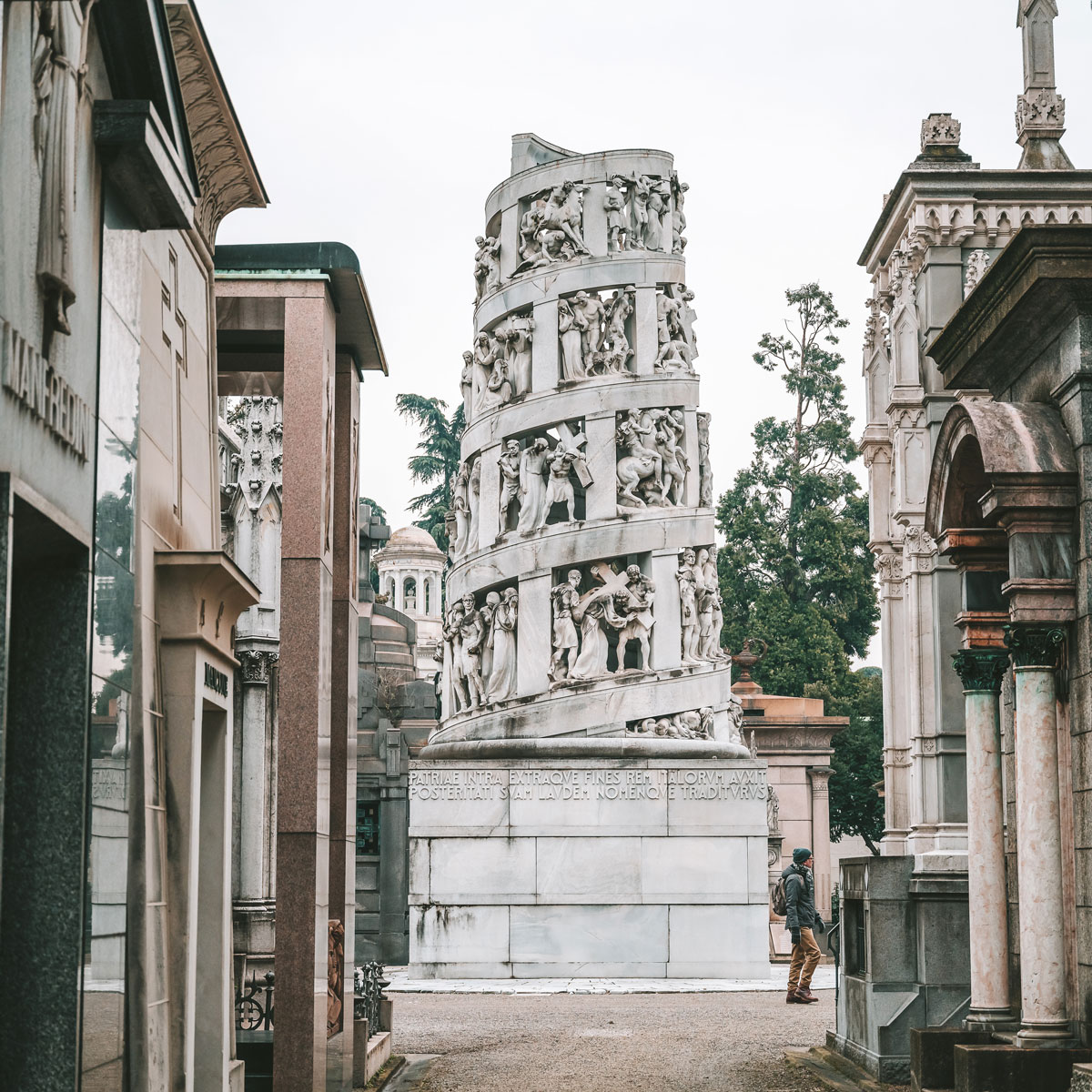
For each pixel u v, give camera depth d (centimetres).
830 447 6919
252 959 2233
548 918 2705
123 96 930
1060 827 1236
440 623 7756
